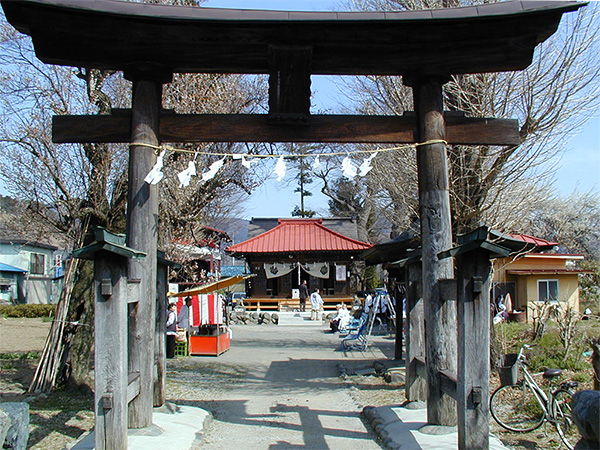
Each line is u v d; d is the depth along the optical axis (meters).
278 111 6.38
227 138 6.49
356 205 41.88
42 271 36.31
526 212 10.50
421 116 6.51
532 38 6.11
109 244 4.83
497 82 9.39
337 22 5.83
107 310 5.00
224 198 18.84
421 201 6.46
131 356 6.06
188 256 14.03
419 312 7.56
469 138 6.61
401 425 6.43
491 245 4.63
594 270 22.20
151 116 6.36
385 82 11.23
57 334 9.29
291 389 10.06
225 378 11.27
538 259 22.08
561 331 11.12
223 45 6.16
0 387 9.39
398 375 10.33
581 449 3.77
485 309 4.82
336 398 9.16
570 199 29.08
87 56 6.23
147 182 6.24
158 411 7.02
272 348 16.75
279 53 6.12
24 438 3.88
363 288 36.84
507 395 8.51
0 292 32.12
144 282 6.17
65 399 8.45
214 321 14.93
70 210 10.28
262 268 29.91
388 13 5.86
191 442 6.05
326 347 16.94
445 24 5.89
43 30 5.89
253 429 7.04
